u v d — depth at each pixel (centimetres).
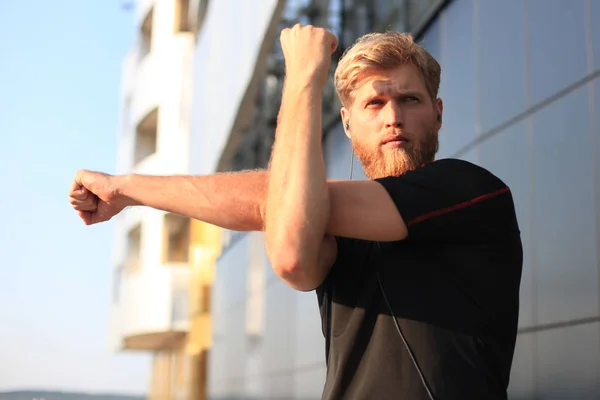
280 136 158
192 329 2375
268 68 1425
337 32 1025
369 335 161
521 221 539
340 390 161
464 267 161
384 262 163
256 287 1527
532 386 510
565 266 480
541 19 527
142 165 2606
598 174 450
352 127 188
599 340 439
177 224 2591
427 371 153
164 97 2597
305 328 1119
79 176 182
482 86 611
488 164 592
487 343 159
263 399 1403
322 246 167
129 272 2802
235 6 1385
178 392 2709
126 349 3128
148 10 2817
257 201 164
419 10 761
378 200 158
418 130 181
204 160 1800
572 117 482
